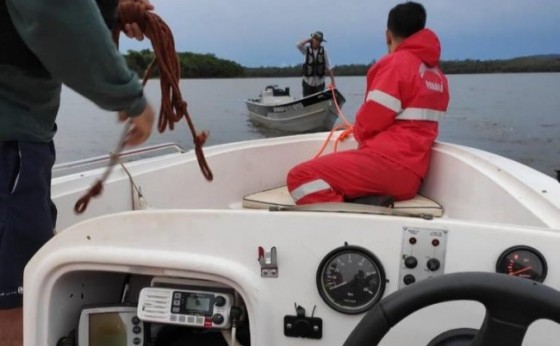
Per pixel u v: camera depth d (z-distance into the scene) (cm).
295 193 266
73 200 212
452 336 109
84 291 142
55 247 132
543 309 79
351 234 121
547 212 163
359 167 254
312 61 1093
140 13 122
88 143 1466
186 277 130
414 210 259
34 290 131
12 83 116
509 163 227
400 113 262
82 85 100
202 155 138
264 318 123
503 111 3158
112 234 130
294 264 123
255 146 322
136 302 149
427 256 119
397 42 276
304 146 335
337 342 123
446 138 2064
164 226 128
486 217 210
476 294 82
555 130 2248
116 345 137
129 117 115
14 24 100
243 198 310
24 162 122
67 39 92
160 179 264
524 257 115
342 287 121
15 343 136
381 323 87
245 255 125
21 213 123
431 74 269
